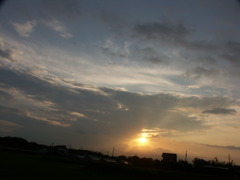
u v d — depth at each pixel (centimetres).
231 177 3181
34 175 1947
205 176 3181
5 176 1744
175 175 3003
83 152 8081
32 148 7750
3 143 7375
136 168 3034
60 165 3381
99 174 2625
